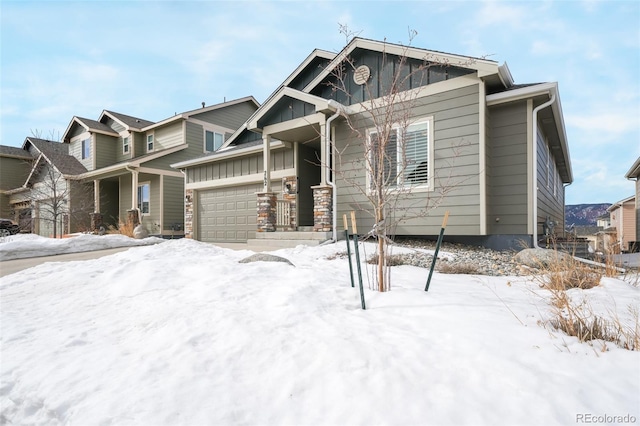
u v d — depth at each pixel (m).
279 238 9.45
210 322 2.87
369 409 1.71
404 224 8.48
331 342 2.38
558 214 14.32
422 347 2.24
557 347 2.17
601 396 1.69
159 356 2.35
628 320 2.73
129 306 3.60
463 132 7.85
